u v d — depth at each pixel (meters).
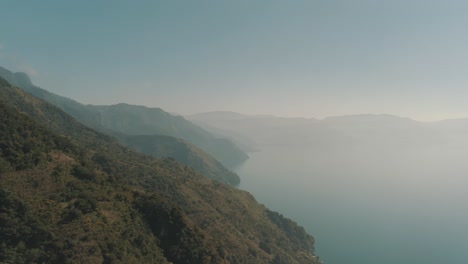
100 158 175.38
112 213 96.31
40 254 73.06
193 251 102.88
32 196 88.88
